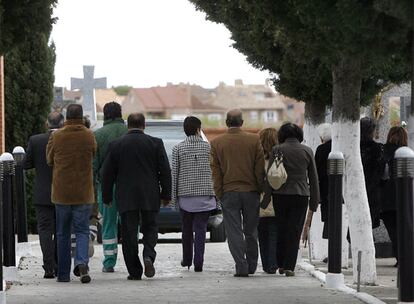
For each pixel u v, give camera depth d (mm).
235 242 35625
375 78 40188
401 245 23250
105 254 36969
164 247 50188
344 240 38281
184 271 37906
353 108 33281
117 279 34719
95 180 36375
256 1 29078
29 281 34062
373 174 36781
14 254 33844
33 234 60188
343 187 33688
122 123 36250
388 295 30219
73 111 33406
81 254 33375
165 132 51781
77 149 33156
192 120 37625
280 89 42875
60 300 28469
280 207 35312
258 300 28484
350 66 32844
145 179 34125
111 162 34188
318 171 38094
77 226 33438
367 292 30922
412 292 23234
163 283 33281
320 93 42062
